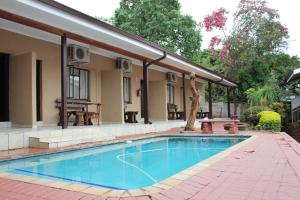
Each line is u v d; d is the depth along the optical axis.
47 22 7.25
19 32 8.71
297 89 19.34
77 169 5.30
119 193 3.20
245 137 9.91
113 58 12.48
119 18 24.30
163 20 22.70
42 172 4.96
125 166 5.65
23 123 8.50
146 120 11.97
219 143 9.24
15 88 8.70
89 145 7.46
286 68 22.20
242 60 22.12
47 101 9.86
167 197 3.06
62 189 3.40
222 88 26.59
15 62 8.77
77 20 7.30
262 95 17.62
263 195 3.09
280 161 4.98
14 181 3.79
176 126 14.12
